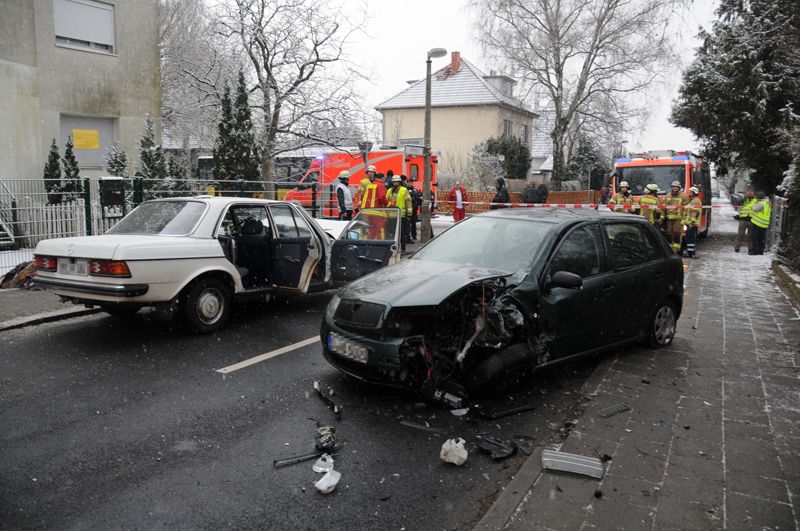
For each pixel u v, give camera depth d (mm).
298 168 23969
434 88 45031
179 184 13656
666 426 4266
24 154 14539
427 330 4680
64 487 3363
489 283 4738
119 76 16875
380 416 4480
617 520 3057
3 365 5531
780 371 5590
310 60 19781
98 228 11086
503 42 31375
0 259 9484
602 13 30453
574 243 5480
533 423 4387
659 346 6387
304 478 3533
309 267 7672
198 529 2990
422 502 3299
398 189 13250
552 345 5031
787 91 21734
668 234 14758
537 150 58938
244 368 5566
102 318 7484
